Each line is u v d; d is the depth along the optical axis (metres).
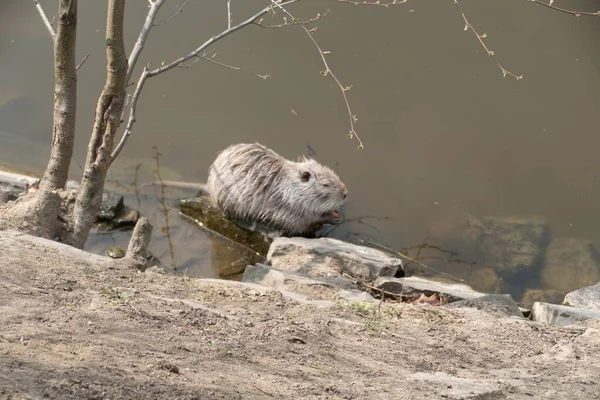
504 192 11.49
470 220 10.85
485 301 7.50
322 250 9.32
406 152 12.27
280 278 7.61
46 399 3.42
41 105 12.99
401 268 9.18
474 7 16.55
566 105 13.66
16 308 4.72
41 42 14.75
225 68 14.18
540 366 5.69
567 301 8.66
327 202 10.36
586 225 10.88
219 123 12.77
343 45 15.09
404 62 14.64
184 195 10.98
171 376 4.09
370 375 4.88
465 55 14.98
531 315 7.70
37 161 11.44
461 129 12.88
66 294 5.25
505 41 15.49
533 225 10.74
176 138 12.32
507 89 14.02
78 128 12.30
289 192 10.33
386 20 16.00
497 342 6.16
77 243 7.90
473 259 10.17
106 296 5.36
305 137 12.47
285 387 4.32
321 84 13.91
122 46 7.63
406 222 10.84
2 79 13.54
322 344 5.35
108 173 11.33
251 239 10.36
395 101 13.52
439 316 6.75
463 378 5.11
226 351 4.75
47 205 7.70
